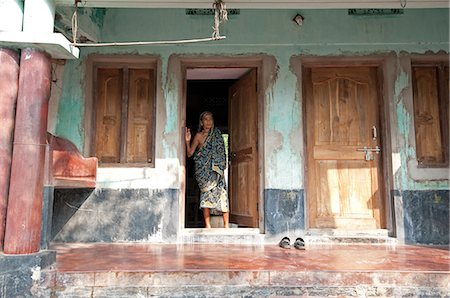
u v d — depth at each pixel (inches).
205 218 176.2
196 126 295.4
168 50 171.3
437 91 173.6
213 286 101.9
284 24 172.2
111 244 156.5
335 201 171.5
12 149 105.8
